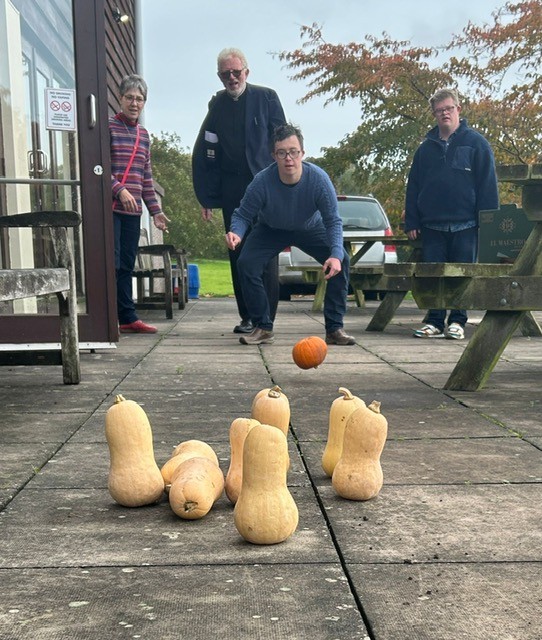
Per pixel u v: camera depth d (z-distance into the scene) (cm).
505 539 125
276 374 309
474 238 440
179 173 2741
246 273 412
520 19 1013
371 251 793
